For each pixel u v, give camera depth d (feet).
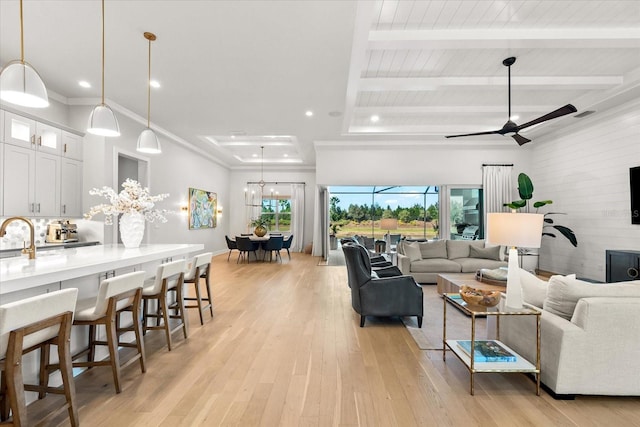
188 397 7.28
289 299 16.11
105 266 7.97
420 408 6.90
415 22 11.46
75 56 12.16
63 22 9.98
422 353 9.78
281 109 18.13
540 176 25.35
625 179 18.03
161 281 9.73
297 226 37.52
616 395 7.21
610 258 17.22
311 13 9.52
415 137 24.89
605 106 18.08
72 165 15.79
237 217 38.17
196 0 8.94
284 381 8.03
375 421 6.45
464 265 19.62
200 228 29.81
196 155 28.71
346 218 32.83
